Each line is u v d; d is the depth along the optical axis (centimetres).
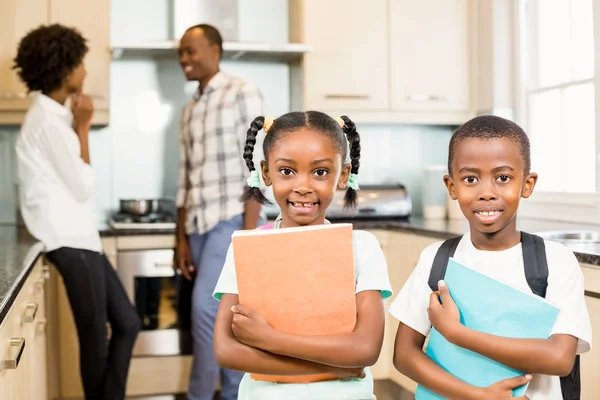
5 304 146
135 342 326
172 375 351
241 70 416
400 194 390
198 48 316
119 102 402
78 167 284
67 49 290
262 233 111
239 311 111
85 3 355
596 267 198
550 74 354
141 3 403
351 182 138
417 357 124
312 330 112
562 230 281
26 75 292
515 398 112
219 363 114
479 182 118
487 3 385
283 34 420
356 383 118
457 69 397
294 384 117
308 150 116
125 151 403
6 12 346
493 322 115
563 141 343
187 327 350
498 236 122
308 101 384
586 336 117
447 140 432
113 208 401
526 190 122
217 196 310
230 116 310
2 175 383
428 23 394
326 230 111
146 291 347
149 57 402
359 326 114
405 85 393
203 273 309
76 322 288
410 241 333
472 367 117
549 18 354
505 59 381
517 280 121
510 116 382
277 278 111
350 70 387
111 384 298
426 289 129
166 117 406
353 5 387
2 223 384
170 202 404
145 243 346
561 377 132
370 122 392
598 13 300
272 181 121
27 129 286
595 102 305
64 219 282
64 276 284
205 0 380
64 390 342
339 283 112
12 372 168
